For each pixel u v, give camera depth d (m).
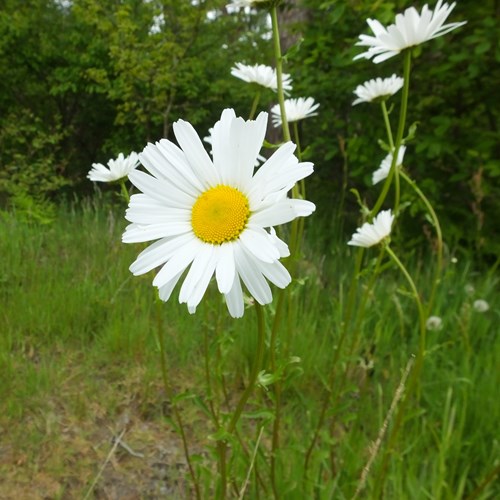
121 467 0.26
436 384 0.29
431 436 0.26
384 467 0.19
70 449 0.27
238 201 0.12
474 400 0.27
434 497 0.20
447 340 0.34
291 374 0.17
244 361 0.32
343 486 0.22
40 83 1.03
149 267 0.13
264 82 0.21
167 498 0.25
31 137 0.97
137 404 0.30
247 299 0.14
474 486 0.24
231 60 0.97
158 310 0.19
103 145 1.02
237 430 0.20
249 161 0.12
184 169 0.13
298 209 0.12
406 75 0.17
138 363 0.33
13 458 0.26
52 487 0.25
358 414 0.27
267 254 0.11
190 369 0.32
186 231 0.13
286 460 0.23
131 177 0.13
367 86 0.20
